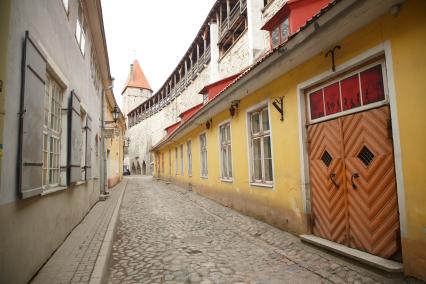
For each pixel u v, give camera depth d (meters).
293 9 9.16
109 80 14.89
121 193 15.27
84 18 8.33
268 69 6.00
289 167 6.02
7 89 2.94
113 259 5.05
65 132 5.61
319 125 5.25
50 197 4.54
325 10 3.92
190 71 28.44
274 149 6.62
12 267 3.02
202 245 5.80
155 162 34.00
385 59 3.91
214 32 21.77
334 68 4.72
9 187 2.97
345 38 4.50
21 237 3.29
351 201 4.52
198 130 13.69
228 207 9.68
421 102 3.38
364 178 4.28
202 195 13.02
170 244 5.93
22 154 3.22
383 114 4.00
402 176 3.61
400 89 3.63
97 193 11.74
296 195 5.78
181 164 18.33
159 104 43.56
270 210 6.85
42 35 4.11
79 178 6.55
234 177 9.12
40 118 3.86
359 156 4.39
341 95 4.77
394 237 3.83
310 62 5.32
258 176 7.80
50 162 5.01
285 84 6.14
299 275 4.14
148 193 16.33
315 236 5.30
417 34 3.42
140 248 5.69
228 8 19.67
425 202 3.34
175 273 4.34
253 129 8.02
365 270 3.91
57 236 5.00
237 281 4.00
